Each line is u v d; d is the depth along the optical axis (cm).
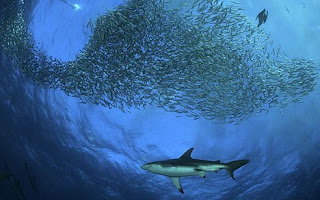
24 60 1102
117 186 1420
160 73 842
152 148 1394
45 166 1505
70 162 1480
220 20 862
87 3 1326
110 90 909
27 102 1503
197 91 870
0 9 1082
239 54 895
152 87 912
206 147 1350
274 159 1327
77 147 1475
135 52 842
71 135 1477
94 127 1432
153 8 866
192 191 1370
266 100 962
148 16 854
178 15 869
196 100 943
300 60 965
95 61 875
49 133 1502
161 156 1385
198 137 1353
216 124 1324
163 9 895
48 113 1483
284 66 923
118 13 861
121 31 857
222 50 834
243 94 898
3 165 1564
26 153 1547
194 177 1382
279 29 1264
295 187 1287
